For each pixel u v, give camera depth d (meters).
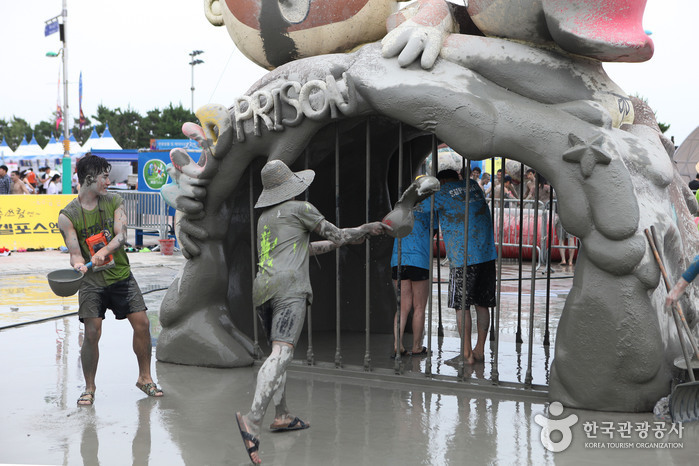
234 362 6.11
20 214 16.88
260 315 4.38
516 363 6.30
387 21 5.60
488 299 6.25
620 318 4.57
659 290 4.79
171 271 13.45
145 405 5.05
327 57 5.59
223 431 4.50
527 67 4.96
